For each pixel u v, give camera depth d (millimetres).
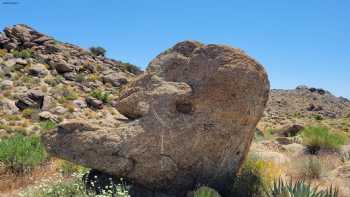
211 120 8164
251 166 9648
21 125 35438
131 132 8227
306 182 10914
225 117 8188
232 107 8141
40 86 51625
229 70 8125
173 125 8125
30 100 42500
